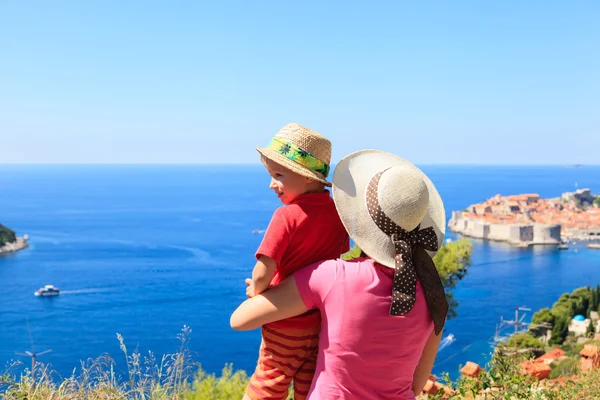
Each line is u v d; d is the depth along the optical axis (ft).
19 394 11.40
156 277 395.75
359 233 7.38
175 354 13.03
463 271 41.01
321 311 7.41
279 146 8.00
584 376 18.20
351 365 7.15
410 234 7.32
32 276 399.65
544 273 420.36
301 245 7.75
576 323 151.43
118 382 12.51
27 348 219.41
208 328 259.19
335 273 7.23
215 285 365.61
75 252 515.50
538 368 19.44
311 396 7.35
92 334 247.09
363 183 7.70
